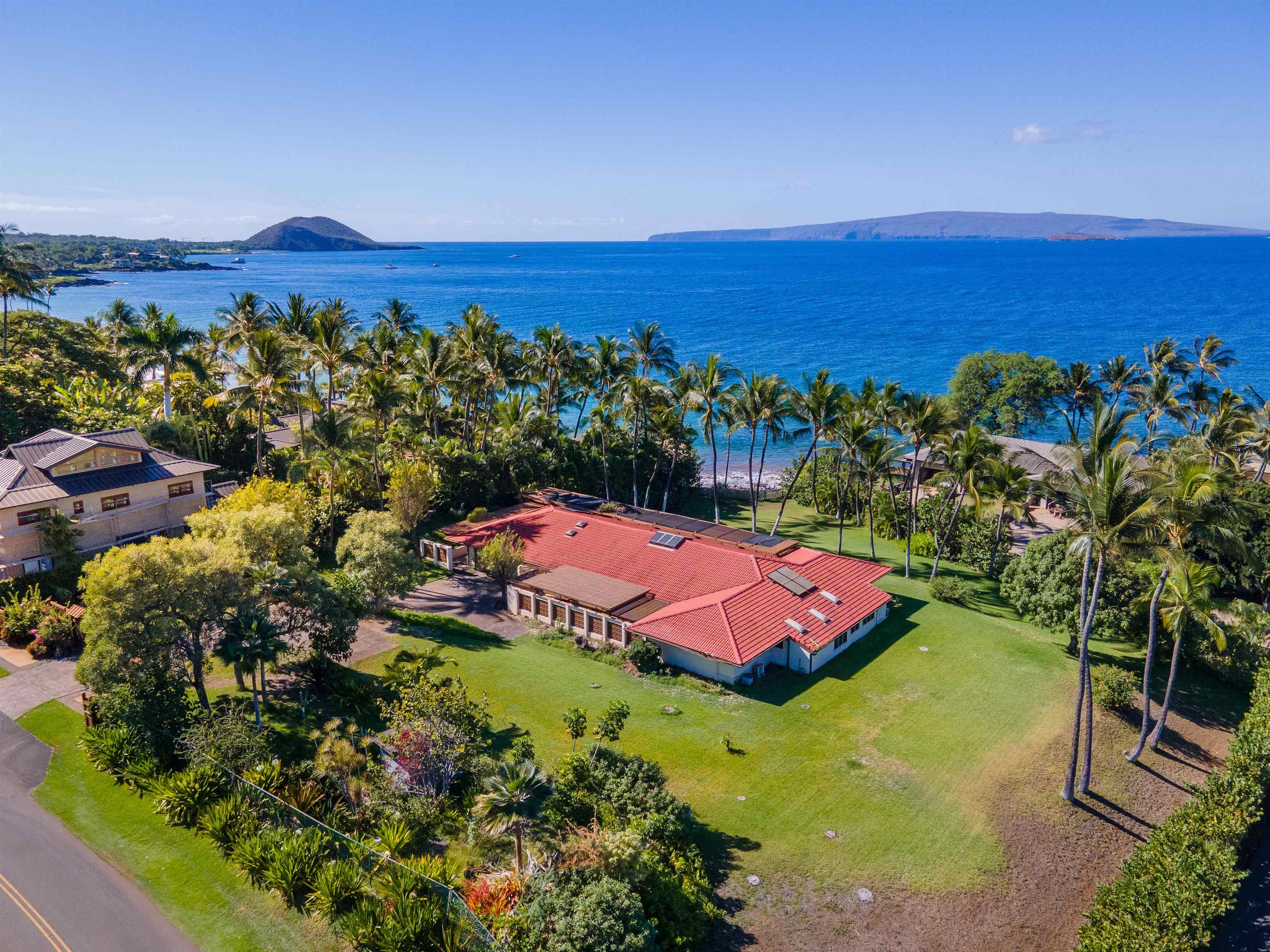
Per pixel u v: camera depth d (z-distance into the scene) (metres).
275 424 93.81
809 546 73.88
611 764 33.44
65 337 95.94
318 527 60.00
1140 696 45.69
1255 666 47.22
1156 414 90.06
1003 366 111.56
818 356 178.12
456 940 23.83
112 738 32.97
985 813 34.19
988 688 45.28
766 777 35.78
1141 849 30.09
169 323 76.75
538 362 85.25
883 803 34.41
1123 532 33.22
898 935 27.39
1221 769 38.81
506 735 38.03
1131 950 24.72
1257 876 31.41
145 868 27.84
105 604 33.69
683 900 26.47
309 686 41.22
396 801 30.55
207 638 38.38
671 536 57.66
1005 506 65.50
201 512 44.38
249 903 26.42
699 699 42.69
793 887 29.25
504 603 55.28
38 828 29.64
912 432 65.25
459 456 70.81
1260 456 84.12
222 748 32.03
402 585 50.28
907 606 57.69
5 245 86.00
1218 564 58.31
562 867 26.08
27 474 52.41
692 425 124.56
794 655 46.81
